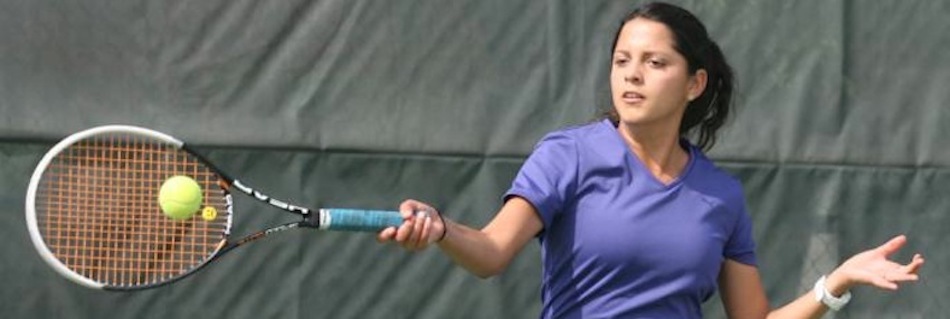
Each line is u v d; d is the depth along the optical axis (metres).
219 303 17.62
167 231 15.95
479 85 17.95
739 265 10.83
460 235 9.42
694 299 10.29
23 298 17.25
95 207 16.30
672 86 10.16
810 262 18.31
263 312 17.66
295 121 17.64
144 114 17.38
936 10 18.64
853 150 18.38
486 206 17.88
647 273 9.98
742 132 18.28
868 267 10.38
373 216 10.13
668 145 10.29
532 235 9.96
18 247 17.20
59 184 16.77
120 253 15.92
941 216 18.50
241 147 17.52
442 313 17.89
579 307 10.12
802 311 10.74
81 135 11.40
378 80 17.83
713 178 10.35
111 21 17.44
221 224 16.36
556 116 18.00
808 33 18.41
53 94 17.27
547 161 10.00
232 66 17.61
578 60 18.03
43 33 17.31
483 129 17.92
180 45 17.53
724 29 18.31
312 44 17.75
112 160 16.56
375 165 17.78
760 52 18.33
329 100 17.77
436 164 17.86
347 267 17.81
